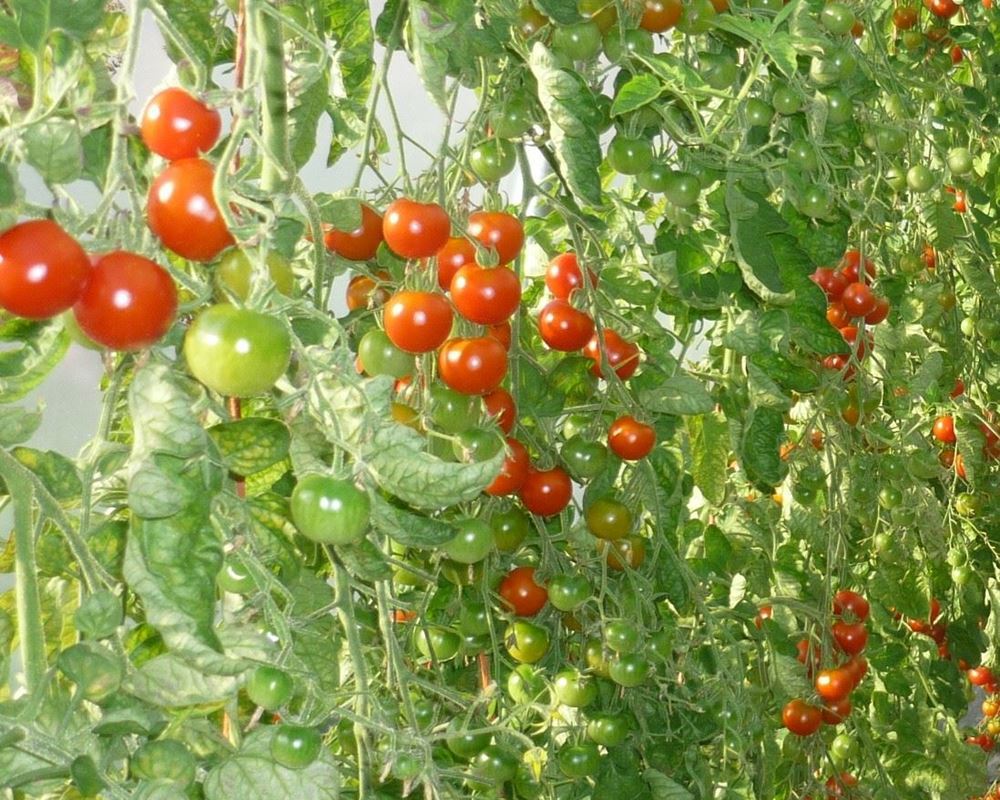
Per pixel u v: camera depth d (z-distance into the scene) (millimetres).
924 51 1446
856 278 1086
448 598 885
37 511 619
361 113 847
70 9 558
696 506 1266
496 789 808
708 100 915
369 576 668
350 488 601
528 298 1054
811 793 1179
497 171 852
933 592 1503
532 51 803
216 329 568
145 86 1095
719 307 961
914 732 1363
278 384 635
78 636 615
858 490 1272
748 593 1157
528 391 881
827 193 908
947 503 1560
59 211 566
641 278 974
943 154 1248
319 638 690
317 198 726
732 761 999
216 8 760
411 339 742
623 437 879
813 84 934
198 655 562
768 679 1152
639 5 847
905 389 1399
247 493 691
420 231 749
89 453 620
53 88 566
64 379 1159
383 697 802
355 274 866
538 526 886
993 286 1465
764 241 876
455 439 777
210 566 572
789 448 1289
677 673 959
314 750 594
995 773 1761
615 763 910
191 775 583
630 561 896
